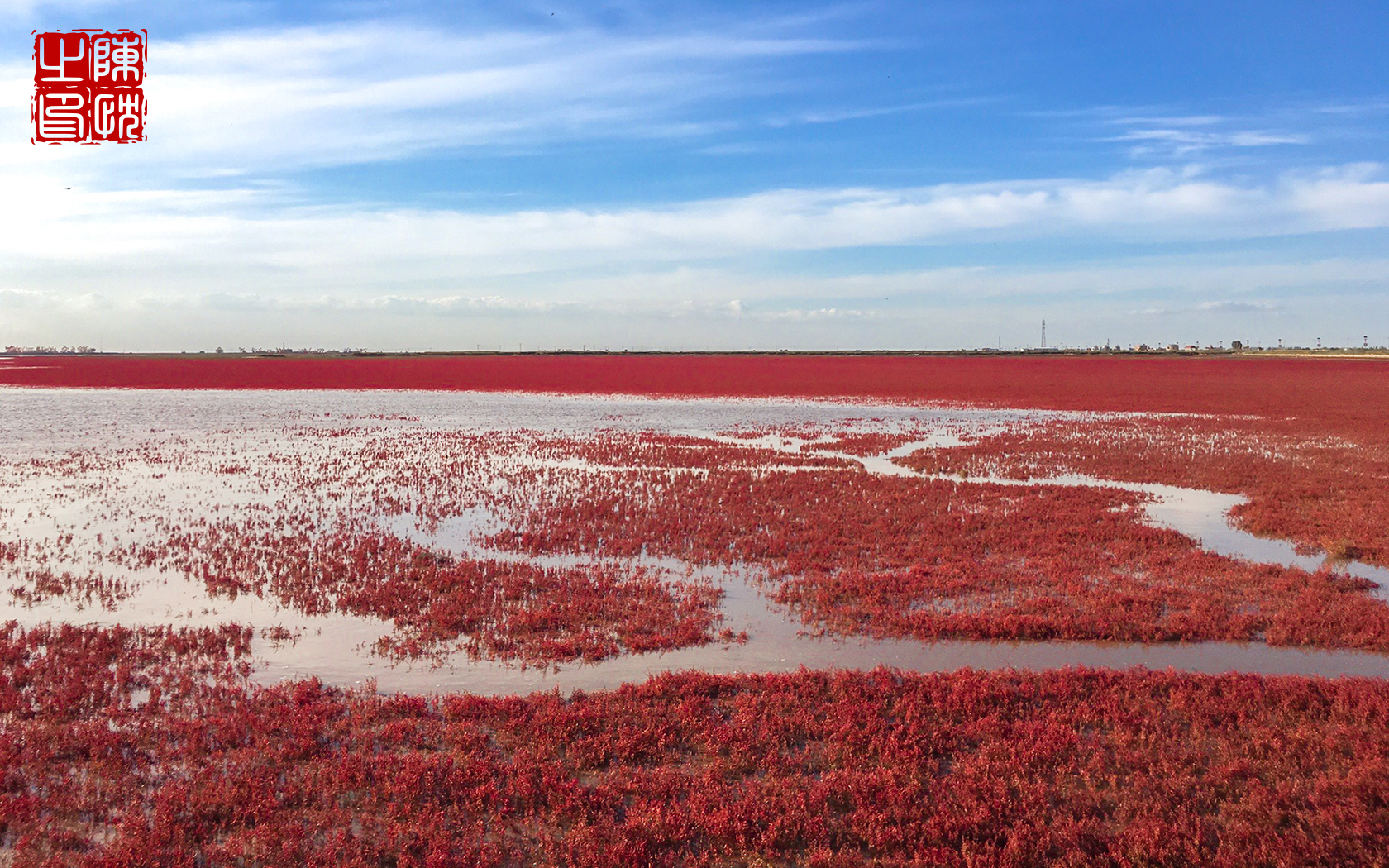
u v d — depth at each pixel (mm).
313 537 17219
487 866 6711
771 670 10594
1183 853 6953
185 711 9062
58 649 10734
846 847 7078
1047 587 14055
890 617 12391
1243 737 8703
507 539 17156
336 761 8125
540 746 8445
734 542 17047
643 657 10969
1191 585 14156
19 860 6566
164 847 6824
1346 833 7062
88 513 19297
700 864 6777
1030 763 8273
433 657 10844
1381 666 10758
